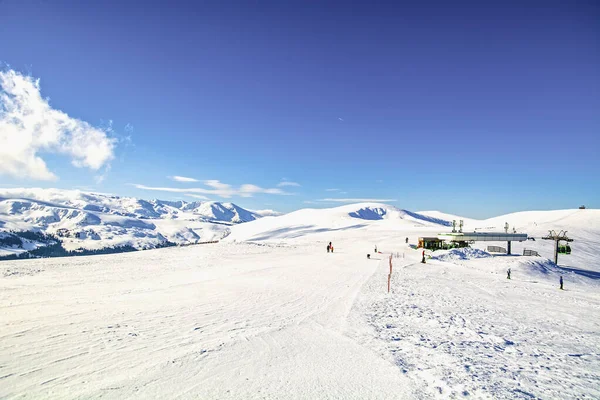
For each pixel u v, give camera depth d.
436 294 18.77
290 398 5.47
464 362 7.59
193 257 33.91
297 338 9.04
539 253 61.44
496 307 16.09
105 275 20.77
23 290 14.73
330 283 20.19
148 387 5.69
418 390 5.96
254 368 6.77
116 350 7.46
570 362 8.06
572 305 18.47
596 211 103.75
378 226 161.12
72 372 6.21
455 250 49.69
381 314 12.76
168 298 13.94
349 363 7.27
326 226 192.25
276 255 39.28
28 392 5.38
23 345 7.57
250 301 13.93
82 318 10.11
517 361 7.93
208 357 7.27
